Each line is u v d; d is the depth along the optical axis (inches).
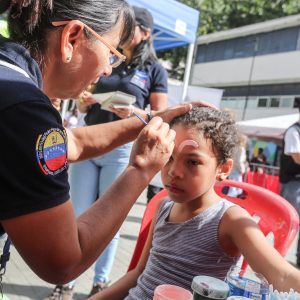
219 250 52.8
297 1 841.5
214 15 853.8
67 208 34.1
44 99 34.4
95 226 37.6
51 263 34.0
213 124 54.1
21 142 31.3
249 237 48.3
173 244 55.6
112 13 41.2
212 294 33.5
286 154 153.2
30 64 37.2
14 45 36.8
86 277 114.8
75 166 100.5
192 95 228.1
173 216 58.7
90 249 37.1
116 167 97.1
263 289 37.1
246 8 869.8
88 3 39.2
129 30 44.4
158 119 44.4
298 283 41.2
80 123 117.6
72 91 43.3
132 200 40.0
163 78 105.7
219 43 1040.2
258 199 68.3
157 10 188.5
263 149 636.1
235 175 236.2
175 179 53.7
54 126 33.7
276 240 62.3
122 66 101.0
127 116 82.7
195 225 54.5
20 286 103.9
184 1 763.4
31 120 32.0
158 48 266.8
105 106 85.4
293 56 882.1
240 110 981.8
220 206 54.4
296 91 871.1
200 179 53.4
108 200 39.4
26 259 34.3
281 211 63.9
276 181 362.6
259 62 949.2
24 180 31.5
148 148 41.4
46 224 32.5
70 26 38.3
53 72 40.9
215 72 1048.8
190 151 53.1
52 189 32.9
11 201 31.4
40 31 38.6
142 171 41.0
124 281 61.2
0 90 32.0
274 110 906.1
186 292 36.0
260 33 944.3
